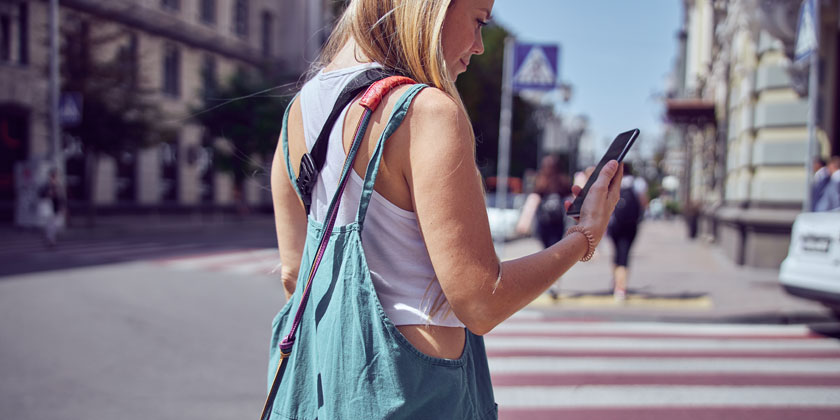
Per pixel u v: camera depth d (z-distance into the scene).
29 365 4.73
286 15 32.12
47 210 13.79
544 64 9.40
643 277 9.37
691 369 4.74
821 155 9.80
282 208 1.26
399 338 0.99
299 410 1.07
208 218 27.27
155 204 24.77
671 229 29.16
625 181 7.40
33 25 17.59
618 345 5.55
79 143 17.77
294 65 18.25
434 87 1.03
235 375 4.54
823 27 9.82
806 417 3.69
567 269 1.06
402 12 1.06
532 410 3.83
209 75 19.75
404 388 0.98
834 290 5.59
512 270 0.98
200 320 6.43
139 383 4.33
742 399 4.03
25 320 6.28
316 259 1.05
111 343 5.43
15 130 19.66
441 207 0.93
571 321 6.68
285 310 1.19
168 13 24.62
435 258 0.94
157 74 24.31
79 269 10.19
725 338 5.88
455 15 1.10
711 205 16.69
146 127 18.17
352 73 1.08
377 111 1.00
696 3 21.80
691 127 21.92
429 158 0.94
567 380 4.45
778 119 9.87
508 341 5.70
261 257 12.38
